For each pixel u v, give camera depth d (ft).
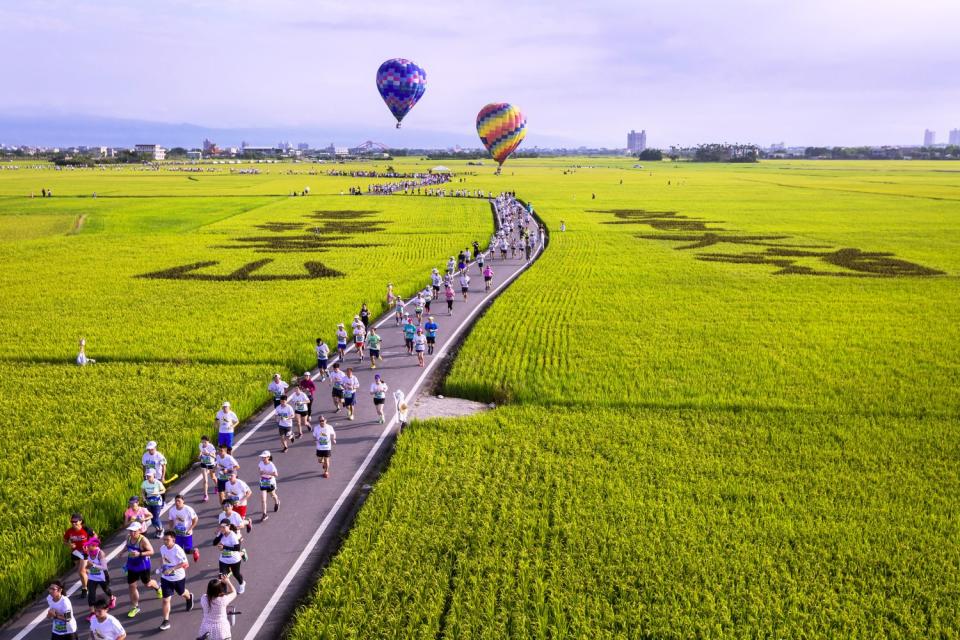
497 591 60.13
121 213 377.71
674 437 91.15
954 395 106.01
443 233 304.91
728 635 55.21
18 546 66.03
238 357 123.44
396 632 55.01
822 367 120.06
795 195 507.71
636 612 57.62
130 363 121.19
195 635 56.18
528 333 140.67
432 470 80.89
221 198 473.67
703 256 241.55
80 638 55.21
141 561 58.54
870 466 83.15
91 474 79.71
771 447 88.22
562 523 70.03
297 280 197.36
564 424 94.89
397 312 148.66
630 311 160.66
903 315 157.69
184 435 88.58
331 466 84.23
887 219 350.64
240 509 68.03
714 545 66.74
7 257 234.79
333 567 62.34
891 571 63.52
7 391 106.01
